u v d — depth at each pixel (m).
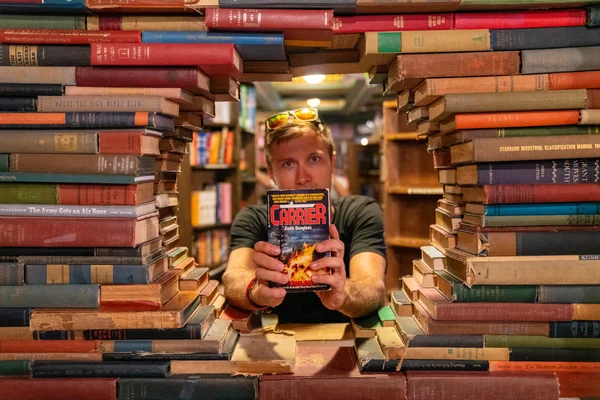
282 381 0.77
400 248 3.79
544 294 0.78
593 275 0.77
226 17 0.76
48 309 0.79
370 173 4.95
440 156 1.00
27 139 0.77
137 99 0.78
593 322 0.78
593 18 0.78
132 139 0.77
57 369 0.79
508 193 0.77
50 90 0.78
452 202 0.96
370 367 0.80
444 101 0.79
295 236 0.83
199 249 3.49
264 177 4.56
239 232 1.50
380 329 0.92
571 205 0.78
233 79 0.96
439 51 0.80
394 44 0.79
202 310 0.89
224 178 3.79
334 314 1.42
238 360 0.80
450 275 0.87
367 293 1.03
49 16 0.79
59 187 0.77
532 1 0.77
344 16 0.81
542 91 0.78
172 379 0.78
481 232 0.79
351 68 0.97
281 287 0.82
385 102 3.70
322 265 0.81
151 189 0.87
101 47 0.77
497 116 0.79
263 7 0.77
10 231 0.77
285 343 0.89
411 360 0.80
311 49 0.92
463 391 0.77
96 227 0.77
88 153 0.77
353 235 1.44
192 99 0.89
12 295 0.78
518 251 0.78
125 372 0.79
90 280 0.78
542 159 0.78
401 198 3.75
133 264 0.79
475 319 0.79
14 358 0.80
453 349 0.80
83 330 0.79
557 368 0.79
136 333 0.80
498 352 0.80
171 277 0.86
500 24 0.80
